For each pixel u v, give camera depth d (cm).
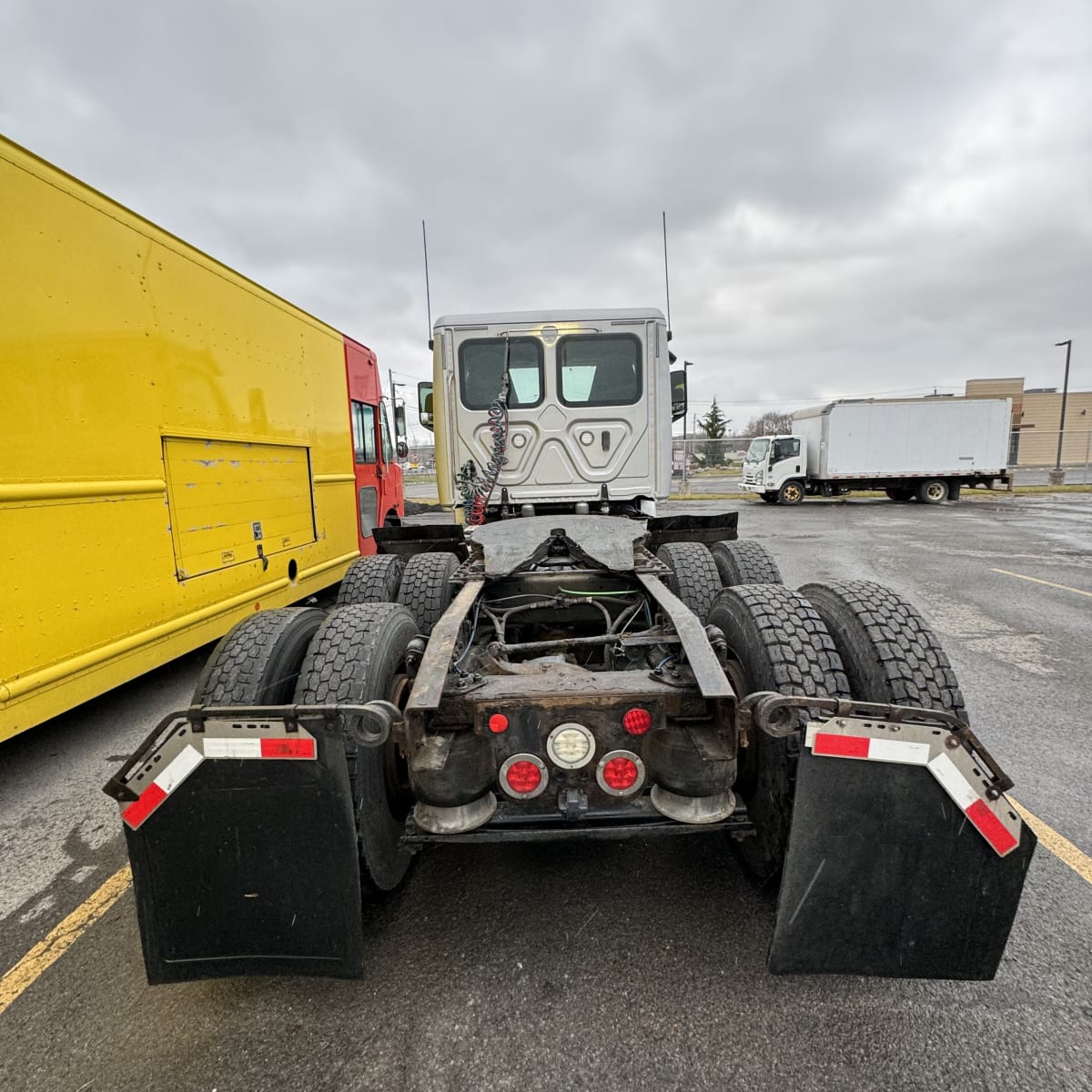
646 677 204
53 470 335
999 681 459
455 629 227
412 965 207
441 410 578
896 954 174
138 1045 181
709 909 230
